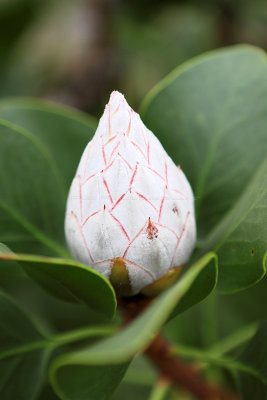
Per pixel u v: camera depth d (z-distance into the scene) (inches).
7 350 22.0
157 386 23.8
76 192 20.0
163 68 37.3
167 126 23.8
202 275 18.5
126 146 19.4
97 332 22.8
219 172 23.3
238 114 23.6
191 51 36.9
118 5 35.4
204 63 24.1
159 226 19.7
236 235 20.1
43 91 36.8
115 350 15.9
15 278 28.2
